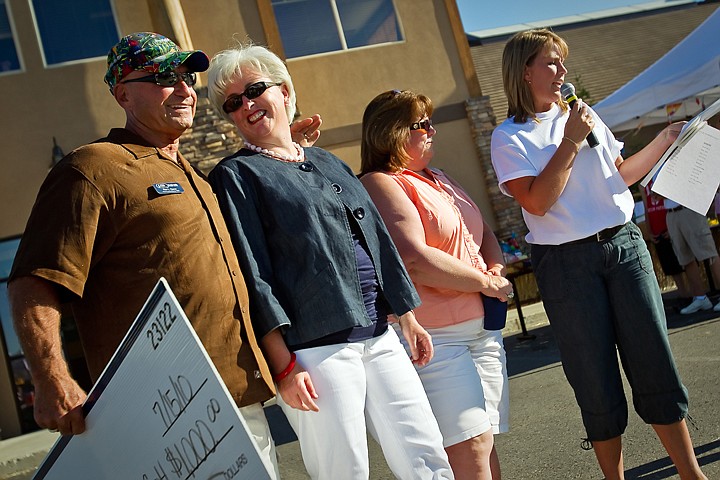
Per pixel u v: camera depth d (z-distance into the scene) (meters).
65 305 2.49
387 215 3.30
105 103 12.04
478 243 3.60
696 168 3.38
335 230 2.75
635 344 3.33
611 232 3.34
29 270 2.22
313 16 13.55
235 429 1.82
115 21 12.23
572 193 3.37
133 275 2.33
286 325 2.63
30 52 11.89
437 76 14.05
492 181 13.93
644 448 4.43
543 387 6.58
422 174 3.64
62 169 2.33
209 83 2.92
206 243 2.44
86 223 2.27
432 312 3.28
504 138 3.49
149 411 2.01
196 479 1.93
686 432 3.32
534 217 3.45
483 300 3.41
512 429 5.49
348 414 2.64
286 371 2.59
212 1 12.95
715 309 8.32
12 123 11.68
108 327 2.36
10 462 7.91
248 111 2.85
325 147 13.30
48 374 2.16
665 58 10.05
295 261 2.69
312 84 13.37
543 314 10.86
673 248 8.76
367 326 2.75
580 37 26.25
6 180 11.55
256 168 2.75
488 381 3.45
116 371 2.07
